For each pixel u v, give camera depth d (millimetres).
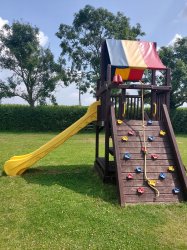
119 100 7867
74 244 4688
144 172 6773
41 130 27453
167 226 5352
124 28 32125
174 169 6914
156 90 7789
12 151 13898
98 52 32531
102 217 5641
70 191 7195
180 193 6602
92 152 13453
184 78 29844
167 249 4582
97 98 9320
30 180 8227
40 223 5395
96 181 8156
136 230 5164
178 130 27922
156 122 7684
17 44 33219
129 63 7633
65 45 33000
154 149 7195
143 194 6469
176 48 31406
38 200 6543
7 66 33656
